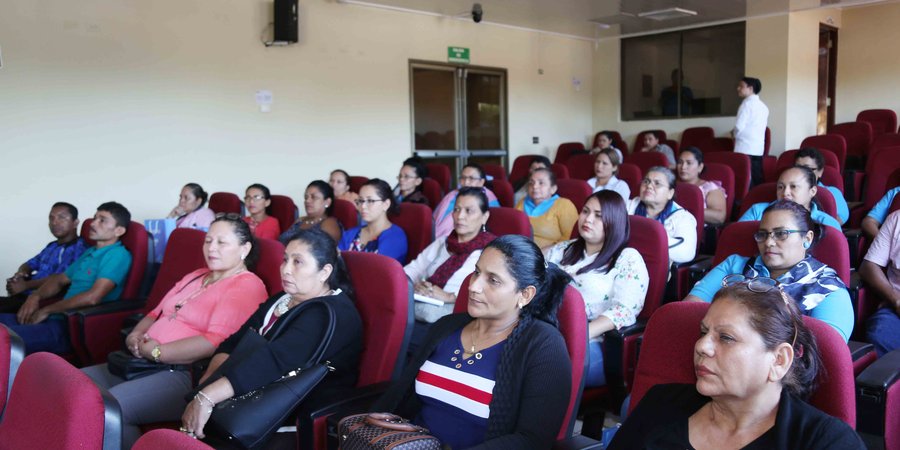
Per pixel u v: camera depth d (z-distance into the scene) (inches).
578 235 111.7
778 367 46.3
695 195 149.3
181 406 89.0
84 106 208.2
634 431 54.1
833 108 351.3
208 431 74.4
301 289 83.6
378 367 82.0
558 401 63.0
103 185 213.3
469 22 309.3
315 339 78.9
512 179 273.6
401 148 288.5
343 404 74.8
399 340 82.5
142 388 87.7
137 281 130.5
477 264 67.9
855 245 128.7
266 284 101.8
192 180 231.6
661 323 59.9
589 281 100.3
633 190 205.3
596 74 371.2
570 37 358.6
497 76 326.6
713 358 47.2
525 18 309.7
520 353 64.3
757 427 47.8
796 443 45.3
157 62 221.3
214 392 72.9
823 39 348.8
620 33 353.4
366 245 139.6
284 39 236.8
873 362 70.0
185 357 92.2
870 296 107.0
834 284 79.1
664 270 102.3
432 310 112.1
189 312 97.0
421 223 141.2
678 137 346.3
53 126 203.0
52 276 136.3
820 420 45.6
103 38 210.2
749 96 259.9
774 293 47.6
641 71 356.2
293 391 73.4
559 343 64.7
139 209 221.1
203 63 231.0
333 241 86.0
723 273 93.0
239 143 241.3
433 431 68.0
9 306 140.9
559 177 230.1
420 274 129.3
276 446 76.9
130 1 214.5
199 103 231.1
